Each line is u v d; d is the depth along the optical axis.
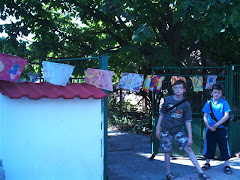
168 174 4.30
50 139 3.49
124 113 11.24
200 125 5.60
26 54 7.04
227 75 5.57
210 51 8.38
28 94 3.21
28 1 6.95
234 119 5.97
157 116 6.14
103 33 8.28
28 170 3.38
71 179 3.63
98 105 3.79
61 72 3.55
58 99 3.53
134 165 5.18
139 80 4.66
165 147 4.29
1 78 3.14
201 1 4.65
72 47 7.75
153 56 6.68
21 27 6.61
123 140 7.80
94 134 3.78
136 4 6.13
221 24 4.80
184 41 7.98
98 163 3.81
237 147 5.85
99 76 3.89
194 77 5.44
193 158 4.21
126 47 6.33
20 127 3.32
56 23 8.38
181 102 4.21
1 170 3.13
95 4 7.18
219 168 4.88
